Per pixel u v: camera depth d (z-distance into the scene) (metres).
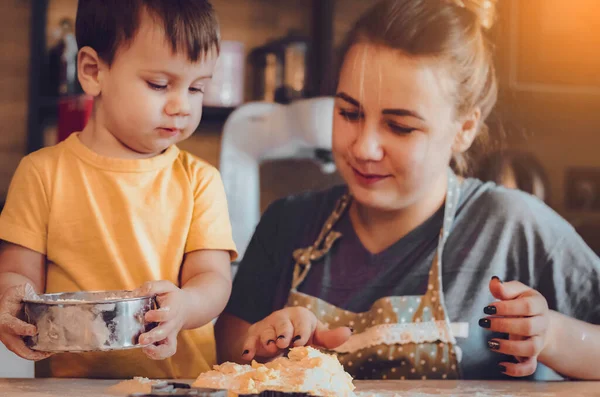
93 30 1.14
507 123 1.67
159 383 0.93
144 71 1.12
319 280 1.46
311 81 2.75
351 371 1.36
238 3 2.83
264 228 1.56
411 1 1.42
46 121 2.76
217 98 2.68
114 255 1.19
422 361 1.35
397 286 1.41
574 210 3.05
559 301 1.40
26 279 1.14
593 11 2.90
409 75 1.38
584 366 1.27
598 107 2.96
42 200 1.18
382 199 1.42
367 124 1.40
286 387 0.89
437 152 1.41
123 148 1.21
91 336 0.92
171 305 0.99
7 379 1.09
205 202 1.25
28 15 2.79
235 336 1.46
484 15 1.46
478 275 1.41
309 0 2.87
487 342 1.28
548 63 2.88
